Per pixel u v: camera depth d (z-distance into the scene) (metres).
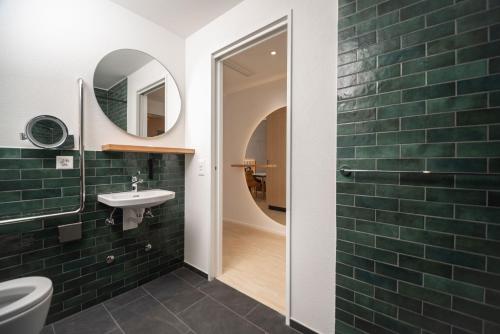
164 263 2.06
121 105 1.76
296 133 1.37
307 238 1.34
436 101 0.94
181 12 1.80
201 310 1.56
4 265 1.26
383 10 1.05
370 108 1.10
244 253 2.55
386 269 1.08
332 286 1.26
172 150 1.89
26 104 1.33
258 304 1.63
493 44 0.83
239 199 3.79
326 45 1.25
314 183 1.31
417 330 1.01
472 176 0.88
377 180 1.09
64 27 1.47
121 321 1.45
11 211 1.28
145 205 1.57
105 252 1.67
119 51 1.74
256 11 1.57
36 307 1.01
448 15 0.91
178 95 2.14
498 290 0.84
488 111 0.84
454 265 0.92
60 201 1.45
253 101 3.55
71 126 1.50
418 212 0.99
